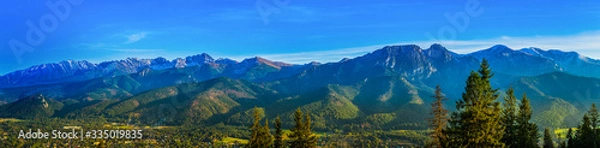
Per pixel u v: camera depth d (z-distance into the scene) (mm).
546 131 126500
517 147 86375
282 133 107062
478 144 64625
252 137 104125
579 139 119062
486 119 63688
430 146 78375
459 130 65500
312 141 99438
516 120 88875
